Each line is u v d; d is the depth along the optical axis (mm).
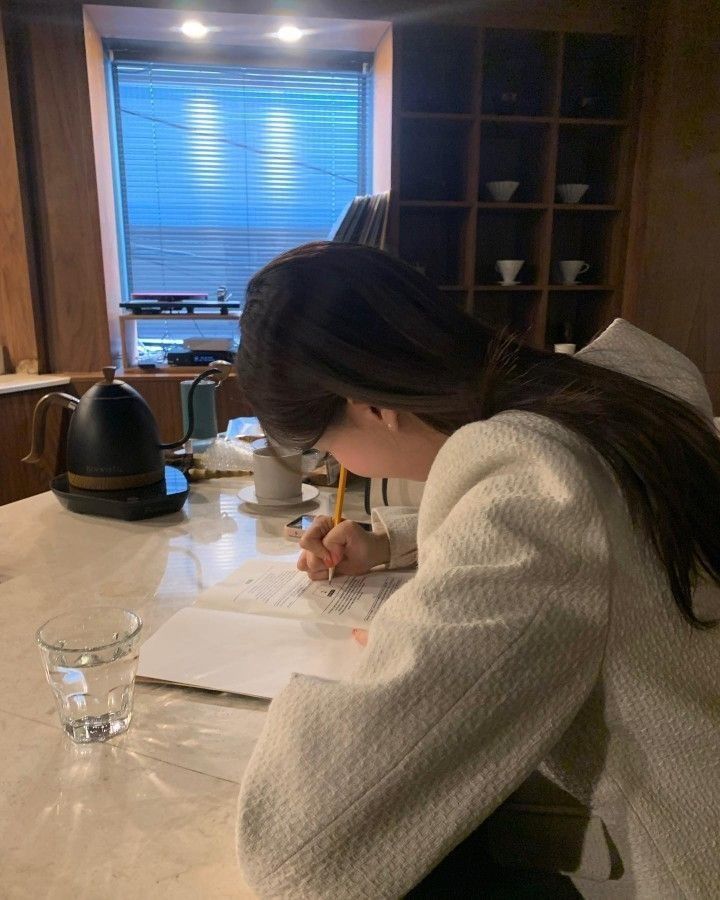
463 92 2814
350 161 3121
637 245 2777
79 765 550
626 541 446
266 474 1243
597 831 487
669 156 2699
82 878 442
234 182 3078
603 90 2912
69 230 2561
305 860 406
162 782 532
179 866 453
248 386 577
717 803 442
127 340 2889
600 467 454
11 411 2291
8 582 905
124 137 2961
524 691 405
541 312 2830
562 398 491
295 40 2793
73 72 2447
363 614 795
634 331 688
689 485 463
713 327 2842
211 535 1099
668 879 446
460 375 517
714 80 2643
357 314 512
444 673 404
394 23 2553
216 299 3100
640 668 439
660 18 2590
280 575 915
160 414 2609
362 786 403
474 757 407
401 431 588
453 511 469
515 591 411
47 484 2457
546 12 2580
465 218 2793
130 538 1081
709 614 498
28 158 2500
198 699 640
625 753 446
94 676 593
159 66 2902
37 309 2586
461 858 513
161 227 3072
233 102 2998
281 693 472
